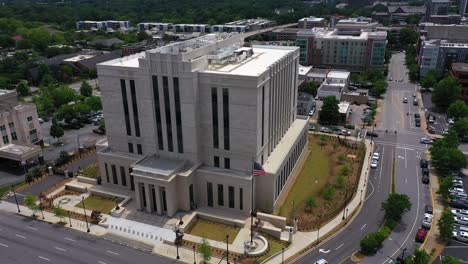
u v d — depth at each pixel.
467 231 88.00
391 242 86.12
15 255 83.88
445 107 177.50
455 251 82.81
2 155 123.31
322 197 104.88
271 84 98.44
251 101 88.50
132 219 94.69
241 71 94.62
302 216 96.06
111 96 102.75
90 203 103.19
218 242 86.50
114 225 92.81
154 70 92.88
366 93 198.50
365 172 119.31
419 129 155.38
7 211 100.62
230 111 91.69
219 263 80.06
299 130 123.81
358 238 87.94
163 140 99.44
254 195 96.44
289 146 110.88
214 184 96.00
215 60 101.62
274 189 95.94
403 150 135.62
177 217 94.50
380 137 147.62
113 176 108.31
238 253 82.69
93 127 161.88
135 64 103.06
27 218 97.50
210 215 94.88
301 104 169.12
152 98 96.00
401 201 90.88
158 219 94.12
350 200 103.44
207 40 116.75
